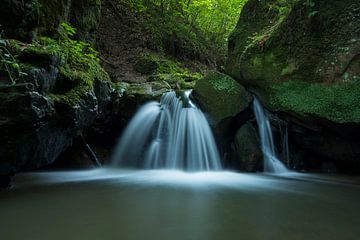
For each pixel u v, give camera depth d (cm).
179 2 1380
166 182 492
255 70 590
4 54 358
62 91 464
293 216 299
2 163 363
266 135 635
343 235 247
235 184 477
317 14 483
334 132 530
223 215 301
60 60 445
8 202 347
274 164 623
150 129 679
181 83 880
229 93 636
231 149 650
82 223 274
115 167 676
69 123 460
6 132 340
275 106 558
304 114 511
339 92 465
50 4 579
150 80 937
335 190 432
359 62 446
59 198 368
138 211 313
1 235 245
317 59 490
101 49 1054
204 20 1617
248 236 244
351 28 454
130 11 1300
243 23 727
